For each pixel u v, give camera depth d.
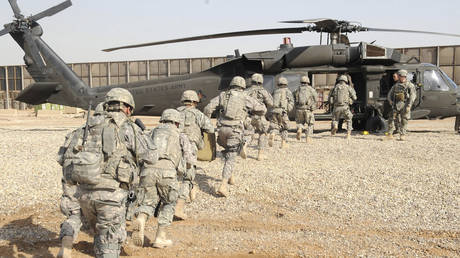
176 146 4.11
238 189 6.35
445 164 8.24
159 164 3.91
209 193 6.17
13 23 16.67
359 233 4.41
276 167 8.02
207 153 5.92
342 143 11.76
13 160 9.17
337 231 4.49
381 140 12.51
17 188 6.37
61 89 16.67
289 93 10.67
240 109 6.16
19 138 13.91
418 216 4.95
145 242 4.16
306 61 14.48
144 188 3.87
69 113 34.00
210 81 15.21
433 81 14.42
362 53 14.13
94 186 3.01
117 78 46.06
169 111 4.30
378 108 14.60
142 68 45.31
